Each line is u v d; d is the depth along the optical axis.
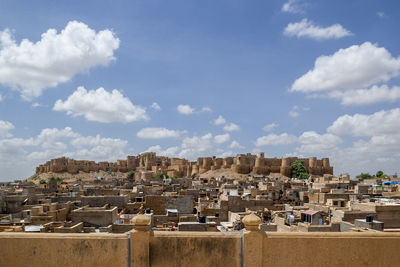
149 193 53.22
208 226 31.17
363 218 30.95
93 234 8.81
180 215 36.59
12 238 8.63
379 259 9.00
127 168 198.50
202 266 8.86
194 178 126.12
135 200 44.09
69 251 8.66
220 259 8.91
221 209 41.50
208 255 8.88
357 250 8.98
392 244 9.07
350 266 8.94
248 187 64.75
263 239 8.88
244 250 8.78
